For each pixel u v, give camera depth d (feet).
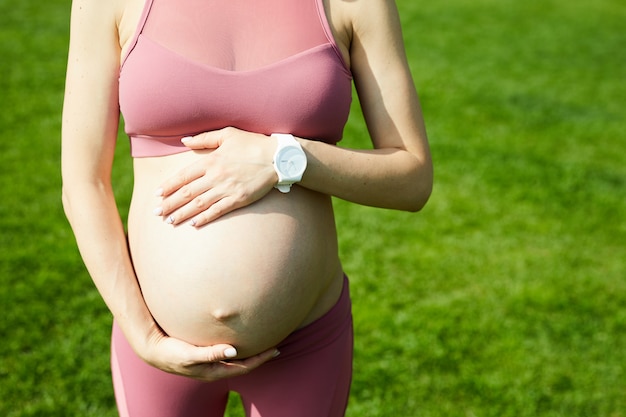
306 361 5.48
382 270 13.48
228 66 4.96
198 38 4.95
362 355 11.04
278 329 5.14
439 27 34.42
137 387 5.56
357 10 5.21
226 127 5.05
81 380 10.09
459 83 26.14
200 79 4.90
